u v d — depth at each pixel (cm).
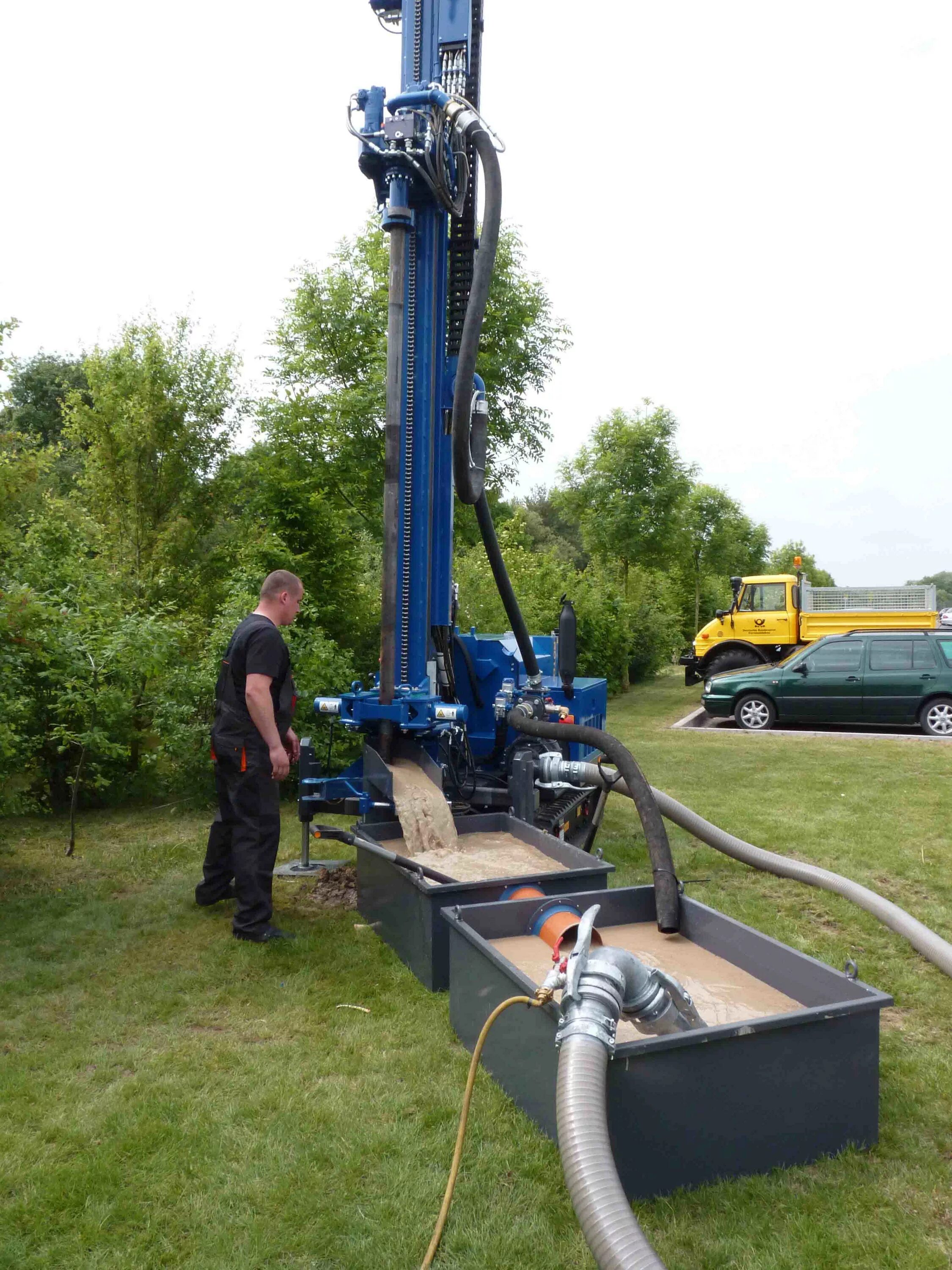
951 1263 236
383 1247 242
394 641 511
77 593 717
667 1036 256
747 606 1734
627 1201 212
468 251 547
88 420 1036
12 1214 254
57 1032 365
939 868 596
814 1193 262
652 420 2233
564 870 453
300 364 1370
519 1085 304
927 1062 340
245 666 464
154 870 593
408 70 528
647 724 1420
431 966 397
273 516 876
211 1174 273
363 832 484
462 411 484
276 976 419
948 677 1323
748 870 594
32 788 725
